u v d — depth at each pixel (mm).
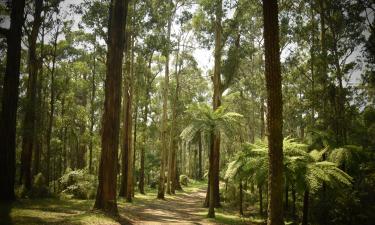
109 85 14039
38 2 23562
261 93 30594
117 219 12484
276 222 7270
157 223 13391
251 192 26547
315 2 24062
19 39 15688
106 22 21594
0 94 22766
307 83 28219
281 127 7496
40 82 27672
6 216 10492
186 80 39656
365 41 21109
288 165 13344
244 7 23328
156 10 23297
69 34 29188
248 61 32812
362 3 20125
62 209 13906
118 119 14000
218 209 21375
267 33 7656
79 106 42344
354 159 16203
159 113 41125
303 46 25703
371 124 26375
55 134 42094
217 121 16156
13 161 14992
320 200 16328
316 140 17969
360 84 25328
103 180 13375
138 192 33562
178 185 41125
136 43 24578
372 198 15383
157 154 53094
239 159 15344
